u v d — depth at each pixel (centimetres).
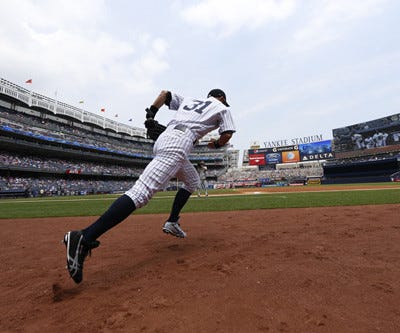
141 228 488
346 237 325
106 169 5431
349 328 129
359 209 612
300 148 5175
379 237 317
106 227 207
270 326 133
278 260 240
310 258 243
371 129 4272
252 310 149
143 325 138
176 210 329
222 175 6206
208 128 264
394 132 4022
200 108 267
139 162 6097
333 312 145
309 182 4688
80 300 176
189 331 131
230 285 185
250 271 213
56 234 466
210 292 175
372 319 137
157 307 158
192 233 405
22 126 3922
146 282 200
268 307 152
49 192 3731
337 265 222
